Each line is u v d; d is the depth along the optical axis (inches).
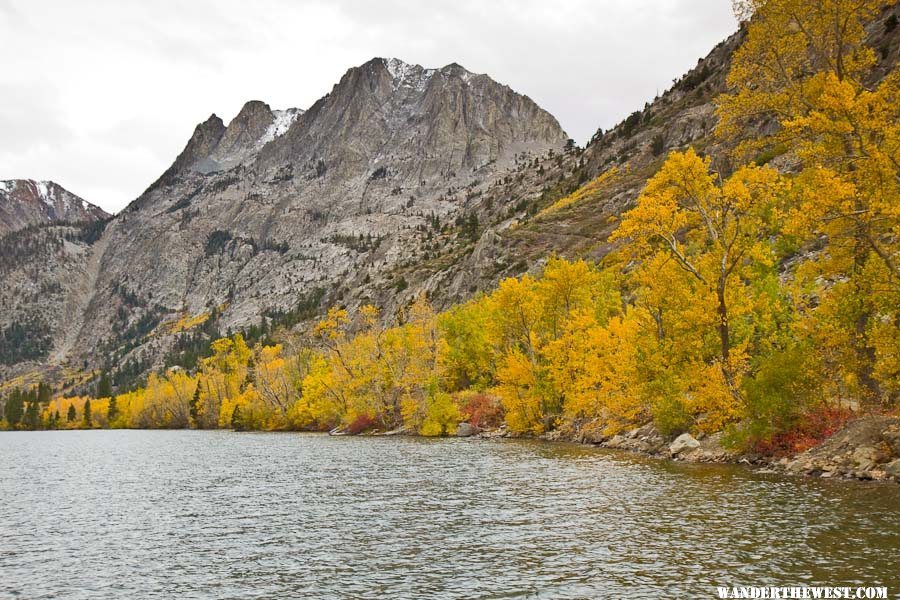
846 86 1002.7
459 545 709.9
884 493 867.4
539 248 6087.6
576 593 531.8
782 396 1211.9
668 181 1334.9
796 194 1252.5
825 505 806.5
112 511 1053.8
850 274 1136.2
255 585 596.7
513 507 916.6
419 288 7524.6
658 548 652.7
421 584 576.4
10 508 1115.3
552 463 1437.0
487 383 3228.3
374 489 1166.3
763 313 1472.7
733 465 1242.6
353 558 676.1
